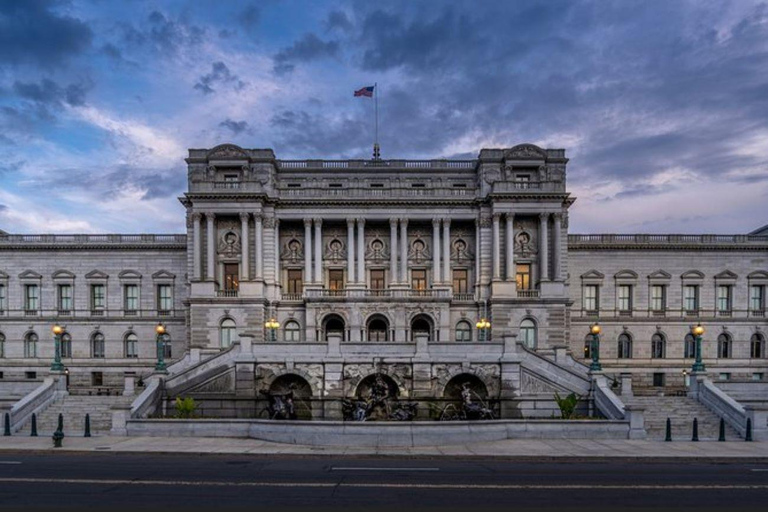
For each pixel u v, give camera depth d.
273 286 71.75
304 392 47.25
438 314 69.31
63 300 77.69
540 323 69.38
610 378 63.56
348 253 72.75
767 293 77.44
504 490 21.34
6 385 47.28
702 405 44.03
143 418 38.53
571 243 77.00
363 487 21.62
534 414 45.75
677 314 76.94
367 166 76.25
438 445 31.97
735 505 19.50
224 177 72.69
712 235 78.25
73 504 18.91
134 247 77.62
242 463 26.92
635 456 28.89
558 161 72.56
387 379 46.75
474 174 76.56
